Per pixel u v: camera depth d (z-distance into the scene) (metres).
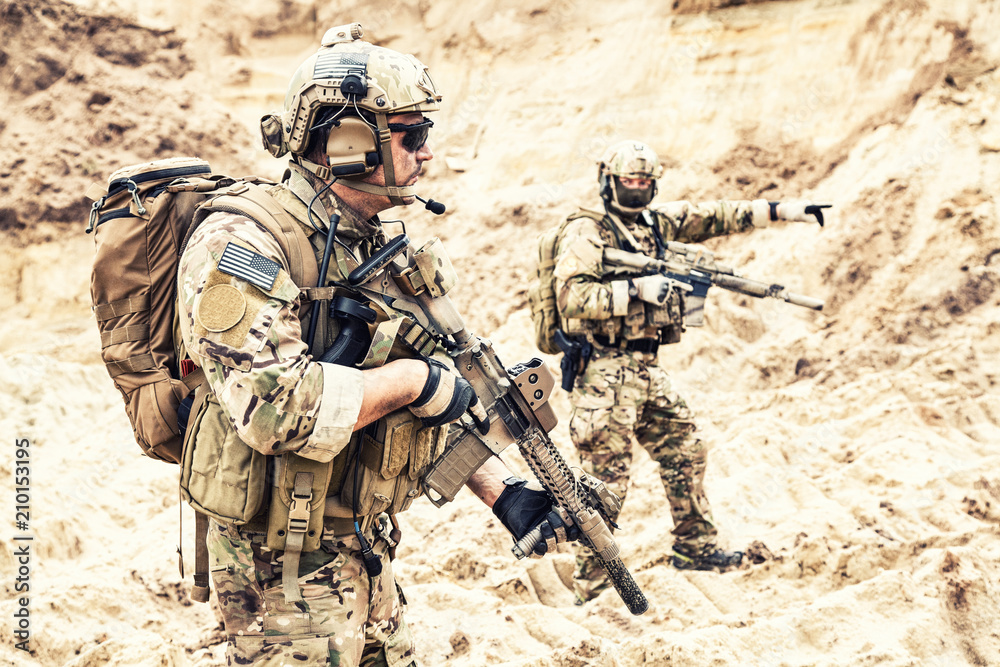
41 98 8.73
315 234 1.81
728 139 8.27
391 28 9.95
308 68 1.81
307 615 1.78
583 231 3.91
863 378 6.00
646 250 4.12
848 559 3.85
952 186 6.98
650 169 3.90
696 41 8.59
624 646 3.06
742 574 3.89
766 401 5.93
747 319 6.99
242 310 1.57
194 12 9.76
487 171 8.84
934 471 4.73
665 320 3.88
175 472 5.16
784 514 4.49
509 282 7.61
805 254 7.23
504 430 2.02
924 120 7.40
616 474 3.91
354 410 1.61
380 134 1.79
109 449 5.40
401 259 1.91
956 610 3.42
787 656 3.19
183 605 3.78
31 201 8.09
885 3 7.88
